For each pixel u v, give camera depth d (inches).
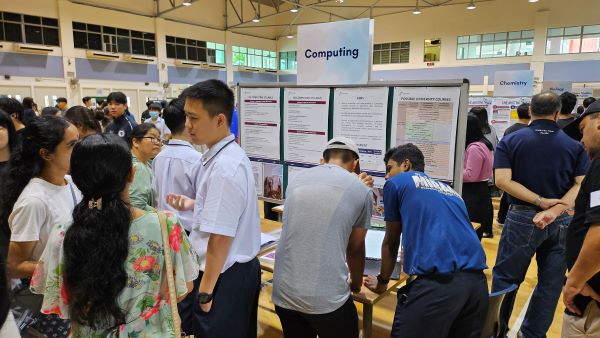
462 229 64.2
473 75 595.2
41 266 41.7
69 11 478.0
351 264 66.1
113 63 528.4
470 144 140.1
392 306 112.5
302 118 98.2
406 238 64.6
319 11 660.7
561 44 530.0
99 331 39.8
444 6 603.5
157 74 581.6
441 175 81.1
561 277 82.8
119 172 39.1
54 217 53.4
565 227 80.8
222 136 56.0
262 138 107.0
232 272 57.4
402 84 82.8
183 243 44.2
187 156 71.9
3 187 54.4
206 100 53.0
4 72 434.6
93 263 37.2
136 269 40.2
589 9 501.4
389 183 68.0
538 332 85.5
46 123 54.4
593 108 58.6
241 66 704.4
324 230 59.0
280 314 65.0
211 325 56.3
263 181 109.0
